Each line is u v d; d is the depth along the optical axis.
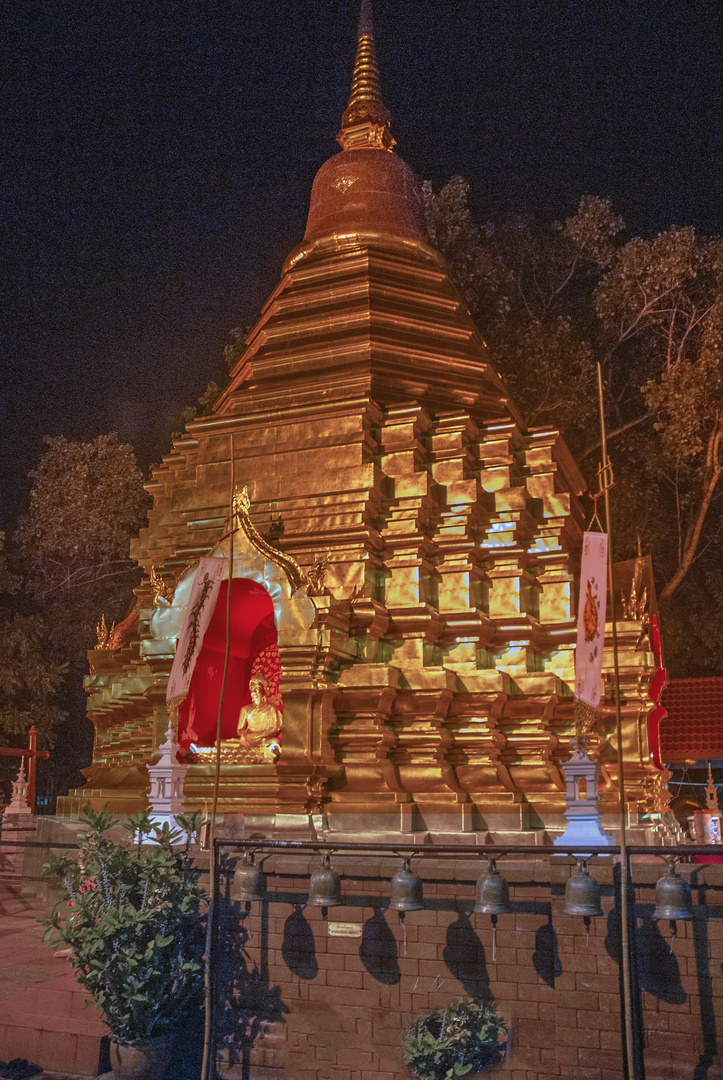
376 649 14.24
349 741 13.42
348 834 12.22
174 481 17.91
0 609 30.78
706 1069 7.72
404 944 9.06
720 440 26.80
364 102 21.75
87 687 19.23
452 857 9.45
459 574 14.72
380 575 14.59
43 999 9.69
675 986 7.95
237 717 16.06
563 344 28.30
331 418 15.18
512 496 15.39
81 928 8.88
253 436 15.70
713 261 27.27
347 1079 8.92
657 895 7.75
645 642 14.76
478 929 8.87
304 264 19.16
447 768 13.70
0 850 17.11
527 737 14.12
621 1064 7.88
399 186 20.19
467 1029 8.43
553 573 15.50
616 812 13.56
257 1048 9.26
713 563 28.03
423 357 17.02
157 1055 8.95
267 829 12.75
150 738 16.91
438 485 15.27
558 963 8.25
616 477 28.08
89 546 30.67
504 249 30.05
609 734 14.54
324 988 9.22
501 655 14.88
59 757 31.94
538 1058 8.45
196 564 14.80
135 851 9.73
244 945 9.50
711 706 21.84
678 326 28.89
